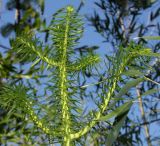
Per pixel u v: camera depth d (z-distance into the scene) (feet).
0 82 6.79
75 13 2.92
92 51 2.96
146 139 7.03
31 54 2.87
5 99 2.77
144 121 7.24
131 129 6.89
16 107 2.76
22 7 7.58
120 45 2.90
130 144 6.67
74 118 2.73
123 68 2.86
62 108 2.74
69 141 2.68
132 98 3.29
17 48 2.92
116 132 3.05
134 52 2.87
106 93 2.80
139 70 3.09
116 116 3.09
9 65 6.91
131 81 3.15
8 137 6.11
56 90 2.78
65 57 2.84
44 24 7.19
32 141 2.80
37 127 2.73
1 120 6.05
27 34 2.94
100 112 2.77
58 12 2.92
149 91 3.35
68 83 2.80
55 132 2.70
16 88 2.75
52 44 2.87
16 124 6.10
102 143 3.38
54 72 2.82
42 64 2.85
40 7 7.41
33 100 2.74
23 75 6.66
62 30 2.88
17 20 7.39
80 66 2.85
